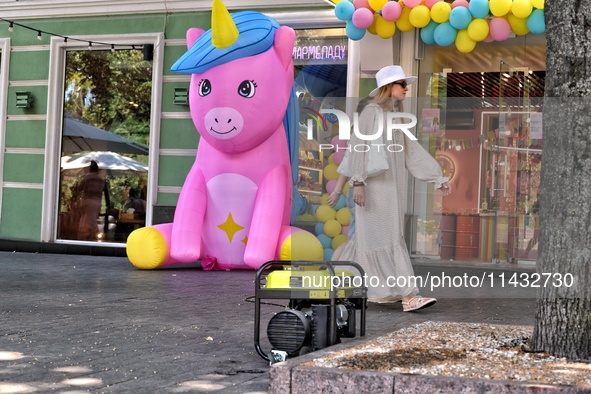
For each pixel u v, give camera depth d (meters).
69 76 14.94
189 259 11.77
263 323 7.34
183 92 14.05
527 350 5.34
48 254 14.52
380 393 4.41
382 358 5.00
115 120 14.65
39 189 14.99
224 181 11.72
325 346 5.52
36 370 5.25
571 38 5.19
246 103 11.24
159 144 14.27
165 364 5.50
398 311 8.04
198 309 8.15
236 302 8.73
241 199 11.69
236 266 11.92
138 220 14.42
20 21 15.15
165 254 11.84
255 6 13.66
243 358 5.75
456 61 12.33
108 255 14.52
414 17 10.74
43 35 15.01
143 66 14.47
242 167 11.63
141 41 14.41
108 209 14.62
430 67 12.25
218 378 5.12
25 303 8.31
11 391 4.69
